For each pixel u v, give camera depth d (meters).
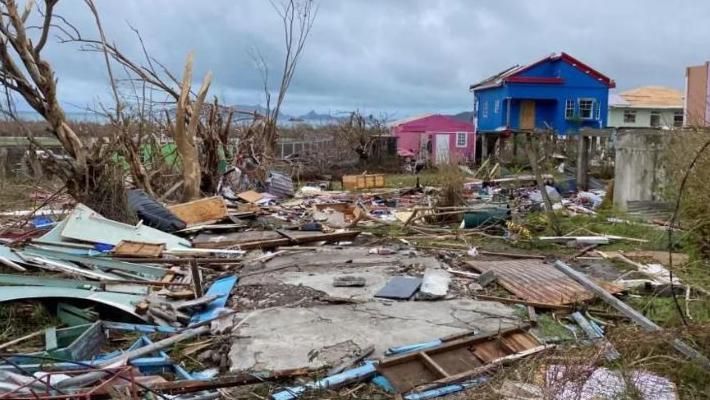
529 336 4.84
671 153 8.63
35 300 5.18
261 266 7.41
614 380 3.48
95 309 5.21
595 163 19.34
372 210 13.05
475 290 6.25
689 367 3.63
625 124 37.84
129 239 7.86
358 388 3.91
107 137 11.50
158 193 12.88
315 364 4.28
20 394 3.26
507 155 25.48
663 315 4.99
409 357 4.24
